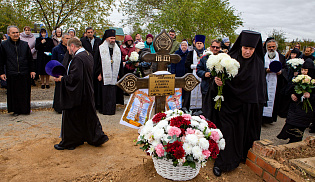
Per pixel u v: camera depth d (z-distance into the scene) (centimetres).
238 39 335
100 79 600
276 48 580
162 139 247
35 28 1162
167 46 337
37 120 540
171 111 291
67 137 383
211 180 290
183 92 593
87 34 681
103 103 605
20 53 546
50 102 650
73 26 1070
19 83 552
